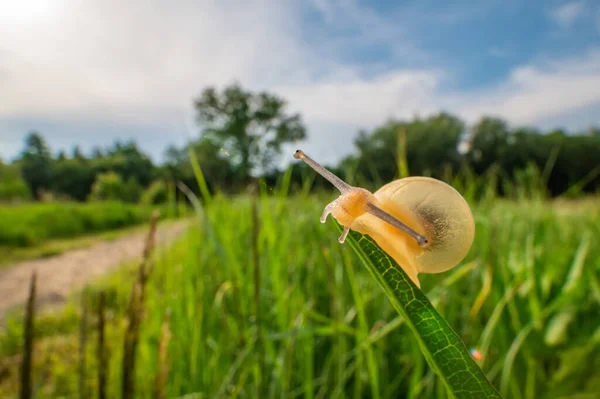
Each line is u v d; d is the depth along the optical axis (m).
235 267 0.14
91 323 0.26
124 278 0.31
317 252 0.17
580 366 0.14
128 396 0.09
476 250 0.18
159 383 0.10
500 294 0.15
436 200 0.05
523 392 0.14
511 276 0.16
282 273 0.16
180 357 0.15
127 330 0.09
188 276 0.16
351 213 0.05
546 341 0.15
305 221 0.20
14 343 0.25
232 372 0.13
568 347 0.15
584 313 0.16
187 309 0.16
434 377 0.13
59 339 0.24
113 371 0.15
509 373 0.14
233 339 0.15
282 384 0.12
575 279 0.15
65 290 0.39
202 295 0.15
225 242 0.15
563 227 0.22
